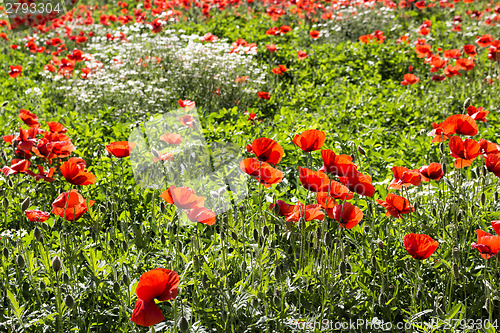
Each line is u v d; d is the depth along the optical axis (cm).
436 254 250
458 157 246
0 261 221
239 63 654
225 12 1194
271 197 313
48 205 334
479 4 1187
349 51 862
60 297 200
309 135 215
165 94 593
